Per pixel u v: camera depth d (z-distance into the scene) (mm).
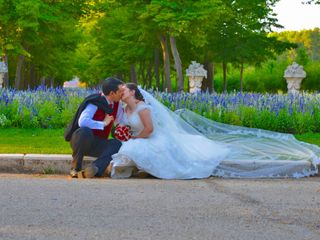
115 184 7363
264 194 6848
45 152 9523
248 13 37031
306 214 5750
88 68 61625
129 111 8539
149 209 5840
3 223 5129
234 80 63188
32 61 41188
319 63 62250
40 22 32500
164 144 8344
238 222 5355
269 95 16500
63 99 15633
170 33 29031
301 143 10141
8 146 10281
